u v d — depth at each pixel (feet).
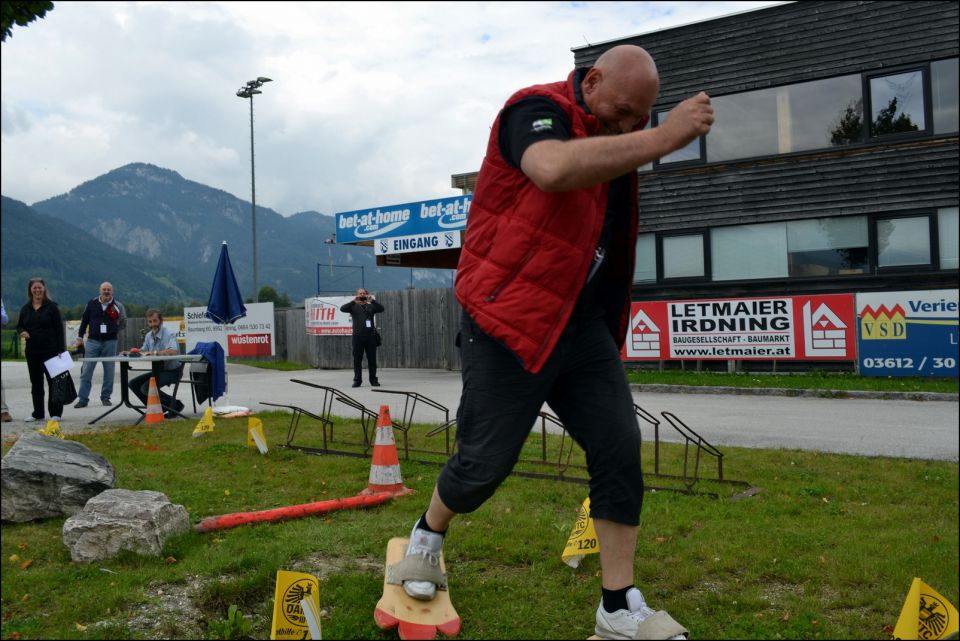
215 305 32.35
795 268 51.93
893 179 48.52
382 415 17.22
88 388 37.17
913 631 8.75
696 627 9.62
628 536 8.95
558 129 7.46
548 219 7.84
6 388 52.60
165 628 9.67
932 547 12.75
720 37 54.13
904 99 48.32
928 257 47.75
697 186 55.06
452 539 13.24
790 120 51.96
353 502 15.65
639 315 53.57
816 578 11.37
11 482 14.51
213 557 12.16
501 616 9.95
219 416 31.24
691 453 21.79
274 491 17.60
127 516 12.55
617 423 8.81
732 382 44.32
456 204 55.42
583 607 10.32
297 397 41.63
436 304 63.98
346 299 69.56
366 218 60.18
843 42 49.90
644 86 7.82
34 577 11.37
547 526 14.05
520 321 7.95
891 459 21.09
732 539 13.28
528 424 8.71
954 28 46.55
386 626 9.32
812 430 27.61
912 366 43.68
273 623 9.05
